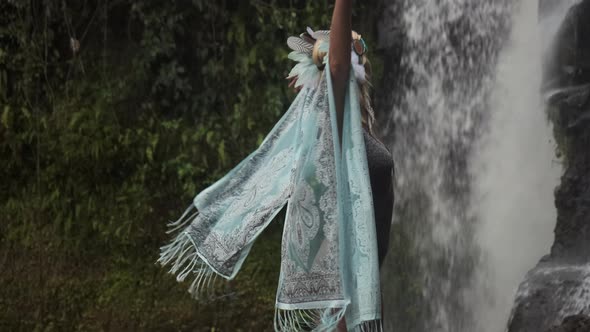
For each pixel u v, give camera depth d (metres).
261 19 8.57
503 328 8.00
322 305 2.71
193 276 8.27
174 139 8.49
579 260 5.73
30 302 8.00
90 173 8.27
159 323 8.13
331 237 2.75
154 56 8.34
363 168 2.79
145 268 8.27
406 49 9.08
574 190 5.98
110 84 8.38
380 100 9.08
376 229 2.96
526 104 8.13
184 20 8.58
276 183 2.94
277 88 8.68
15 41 8.15
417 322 8.66
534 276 5.70
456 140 8.73
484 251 8.40
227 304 8.28
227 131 8.60
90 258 8.20
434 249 8.76
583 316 4.50
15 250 8.06
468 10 8.71
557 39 6.23
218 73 8.62
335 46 2.83
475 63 8.65
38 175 8.16
